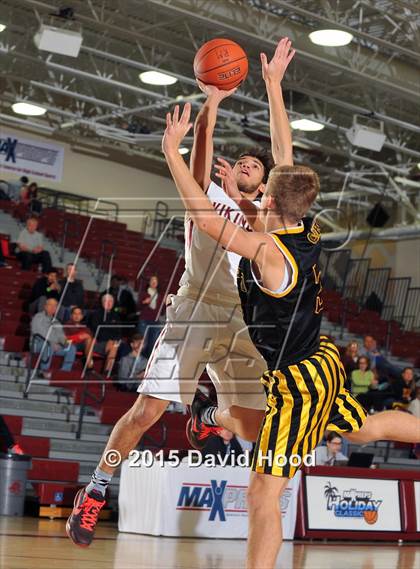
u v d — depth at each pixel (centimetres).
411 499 902
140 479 805
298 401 336
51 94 1748
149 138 1775
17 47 1454
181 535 783
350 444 1299
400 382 1343
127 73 1576
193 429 450
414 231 1809
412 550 805
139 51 1495
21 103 1644
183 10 1177
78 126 1817
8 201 1617
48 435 1042
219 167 378
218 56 382
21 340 1189
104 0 1313
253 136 1683
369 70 1355
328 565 619
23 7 1343
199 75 387
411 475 909
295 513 844
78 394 1083
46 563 512
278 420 336
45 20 1318
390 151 1767
